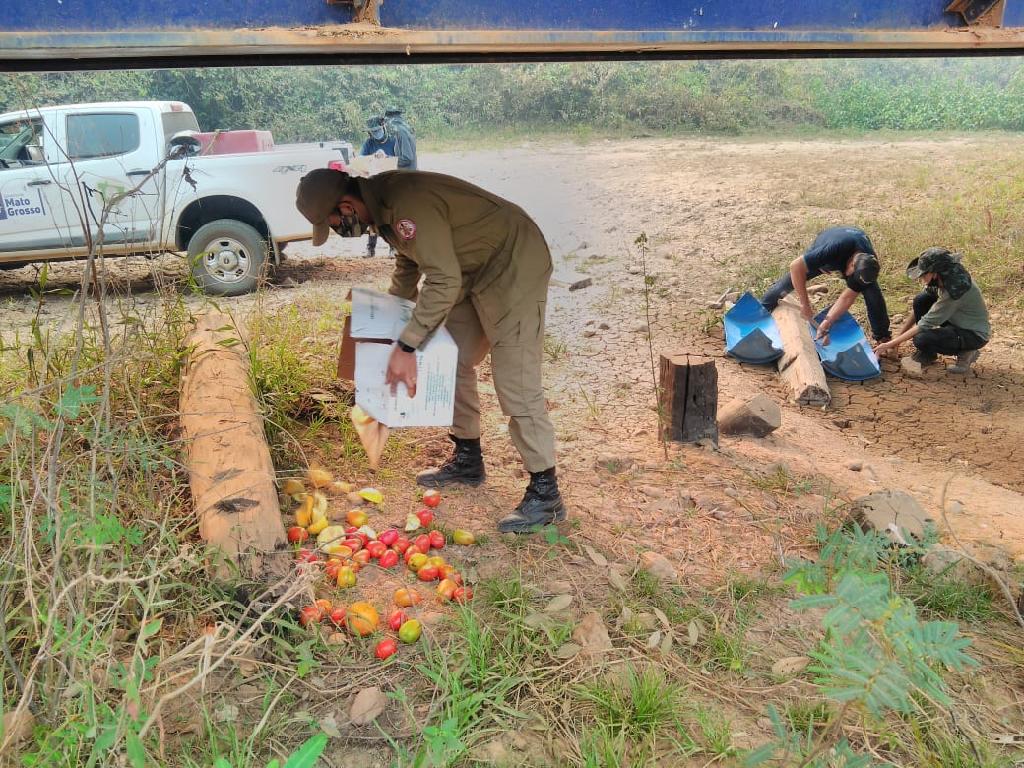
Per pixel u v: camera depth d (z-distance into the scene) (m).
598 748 2.33
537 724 2.45
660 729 2.46
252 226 8.17
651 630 2.94
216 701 2.40
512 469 4.32
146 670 2.05
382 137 10.37
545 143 21.27
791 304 7.24
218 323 4.81
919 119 23.75
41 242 7.66
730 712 2.57
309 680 2.54
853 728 2.48
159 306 5.61
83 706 1.98
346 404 4.57
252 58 3.56
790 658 2.80
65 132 7.68
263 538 2.75
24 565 2.23
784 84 25.78
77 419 3.43
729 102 24.45
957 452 5.57
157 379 3.97
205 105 20.83
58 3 2.46
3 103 13.59
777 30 3.23
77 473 2.76
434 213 3.12
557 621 2.96
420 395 3.16
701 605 3.13
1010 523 4.24
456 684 2.43
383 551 3.29
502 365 3.48
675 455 4.64
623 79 24.89
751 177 14.24
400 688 2.43
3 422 2.99
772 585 3.32
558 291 8.23
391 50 2.91
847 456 5.23
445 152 19.66
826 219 10.72
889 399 6.43
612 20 3.02
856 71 26.78
